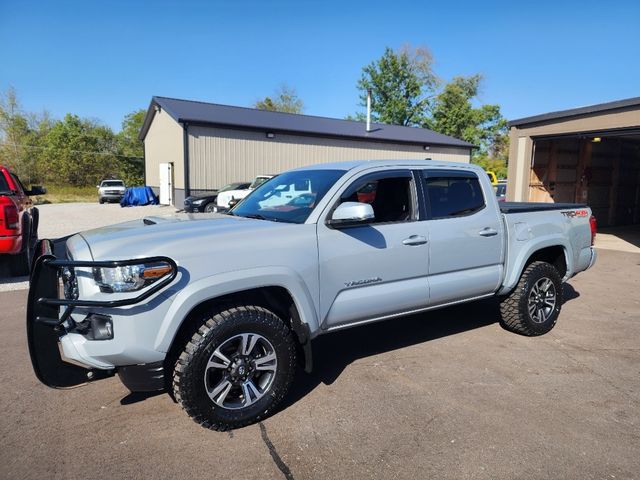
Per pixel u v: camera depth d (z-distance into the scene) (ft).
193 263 9.80
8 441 9.98
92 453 9.56
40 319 9.39
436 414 11.12
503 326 17.52
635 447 9.78
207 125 69.77
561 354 14.99
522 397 12.01
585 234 18.26
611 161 55.42
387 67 145.18
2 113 166.61
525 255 15.76
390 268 12.69
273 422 10.78
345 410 11.32
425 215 13.53
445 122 148.25
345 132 83.41
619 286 25.05
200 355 9.78
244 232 10.73
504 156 162.71
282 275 10.66
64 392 12.31
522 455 9.49
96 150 171.73
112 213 72.13
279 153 76.59
